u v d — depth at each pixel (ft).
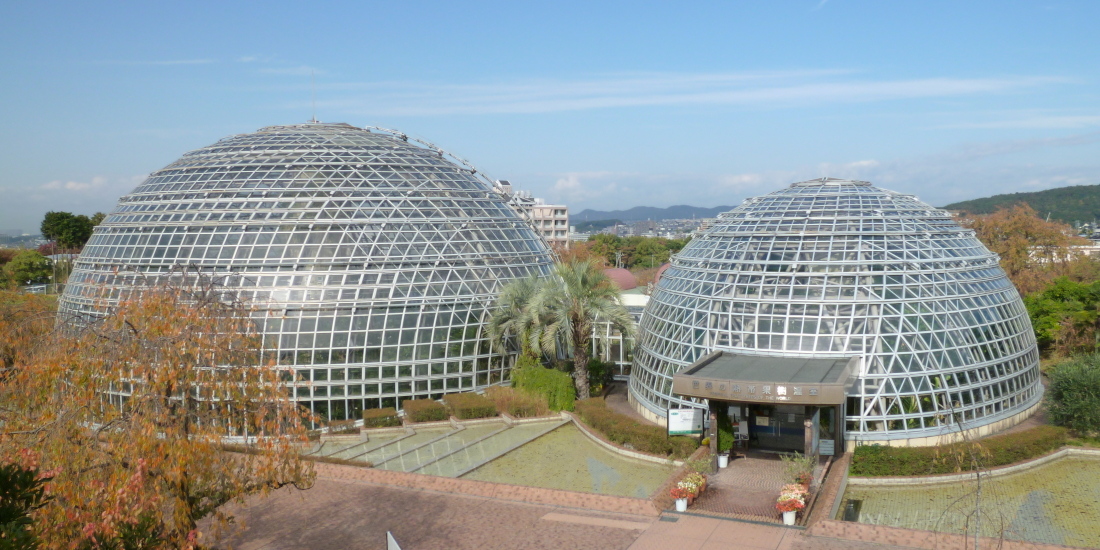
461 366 194.70
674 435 150.00
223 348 89.15
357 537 113.70
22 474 52.70
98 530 73.97
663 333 175.52
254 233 192.03
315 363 179.83
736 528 112.37
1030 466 142.51
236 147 224.33
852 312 153.48
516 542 109.81
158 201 206.59
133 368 83.76
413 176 220.43
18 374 91.66
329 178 207.72
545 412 187.52
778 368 143.95
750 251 172.86
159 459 79.30
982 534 113.29
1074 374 155.22
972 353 155.12
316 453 161.17
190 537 79.41
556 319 185.57
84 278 200.44
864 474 137.59
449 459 157.48
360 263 191.31
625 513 119.85
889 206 176.24
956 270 165.48
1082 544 109.09
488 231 219.82
